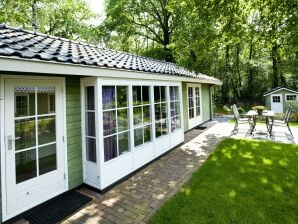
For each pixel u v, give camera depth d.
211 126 10.96
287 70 19.16
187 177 4.56
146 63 7.44
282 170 4.65
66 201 3.73
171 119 6.90
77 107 4.28
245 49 22.66
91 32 21.05
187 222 2.98
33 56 2.77
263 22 6.27
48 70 3.02
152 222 3.01
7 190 3.10
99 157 4.00
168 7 7.49
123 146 4.73
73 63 3.34
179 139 7.29
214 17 6.20
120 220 3.12
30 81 3.43
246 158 5.53
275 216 3.06
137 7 20.19
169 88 6.78
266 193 3.70
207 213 3.17
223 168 4.91
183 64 7.96
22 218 3.24
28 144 3.41
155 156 5.83
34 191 3.46
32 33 4.96
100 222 3.09
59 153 3.90
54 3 17.69
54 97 3.83
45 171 3.66
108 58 5.23
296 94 14.89
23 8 15.39
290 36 5.96
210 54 7.95
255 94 22.00
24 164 3.35
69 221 3.14
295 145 6.51
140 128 5.34
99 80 4.04
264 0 5.86
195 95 10.99
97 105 4.00
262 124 10.62
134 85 5.11
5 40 3.32
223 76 21.19
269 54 20.59
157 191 3.99
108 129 4.31
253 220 2.98
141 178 4.64
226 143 7.16
